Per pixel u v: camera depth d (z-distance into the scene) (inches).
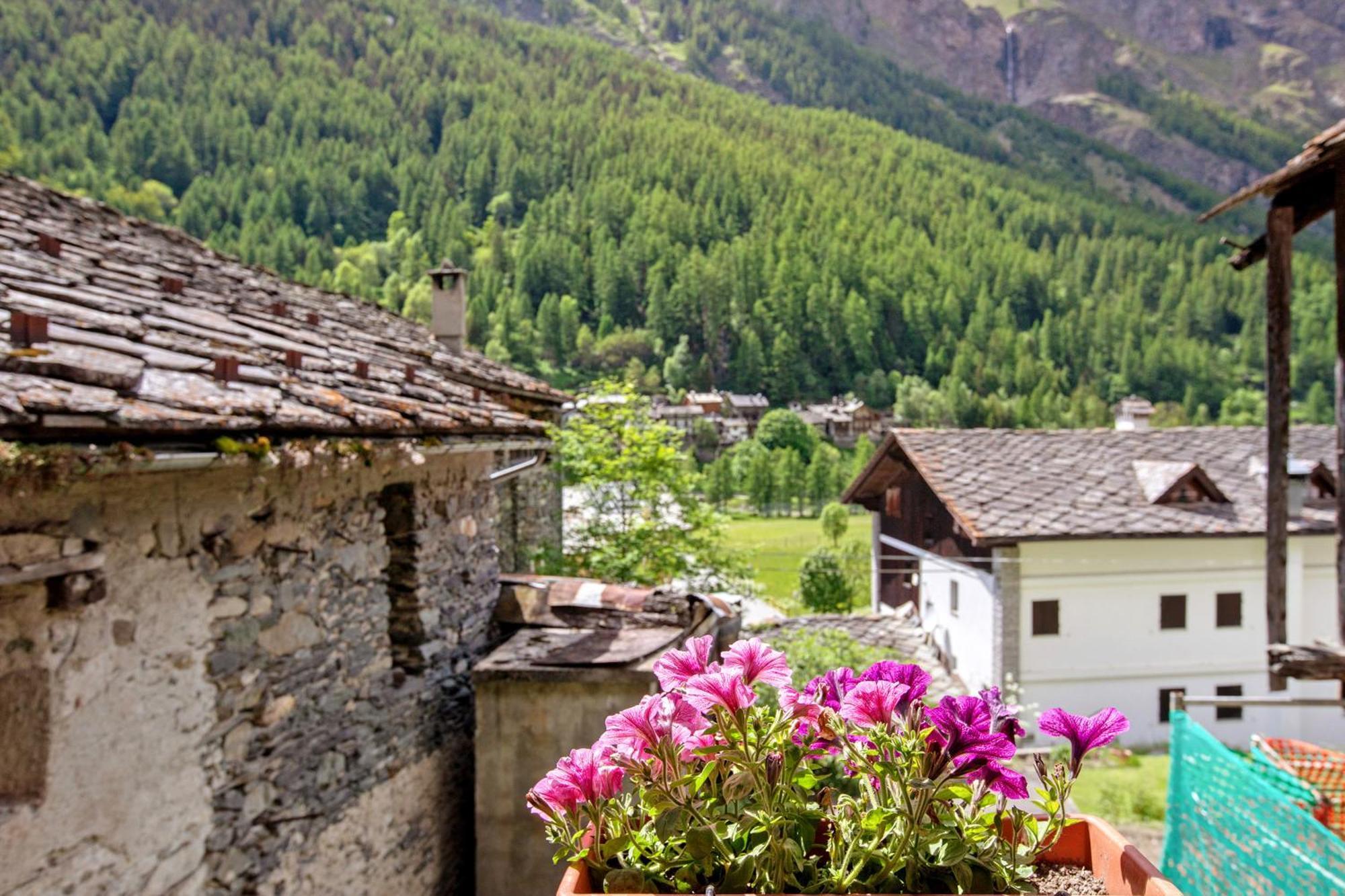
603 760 66.7
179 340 142.3
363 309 398.0
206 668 133.8
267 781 149.2
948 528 593.9
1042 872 70.4
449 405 203.0
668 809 63.6
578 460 453.4
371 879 182.7
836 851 64.2
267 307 228.7
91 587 111.3
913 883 60.4
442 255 3312.0
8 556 99.4
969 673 554.3
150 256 229.1
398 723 196.5
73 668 109.1
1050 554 518.3
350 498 179.6
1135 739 525.0
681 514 467.8
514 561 409.4
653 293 3132.4
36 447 87.2
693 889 62.6
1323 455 643.5
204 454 110.4
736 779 66.8
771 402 2918.3
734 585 476.1
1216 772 172.2
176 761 126.9
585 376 2842.0
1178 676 530.6
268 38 4687.5
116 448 97.3
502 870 207.3
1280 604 287.3
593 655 214.5
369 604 186.9
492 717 208.8
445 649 220.1
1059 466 591.8
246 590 143.9
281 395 137.2
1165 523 526.3
